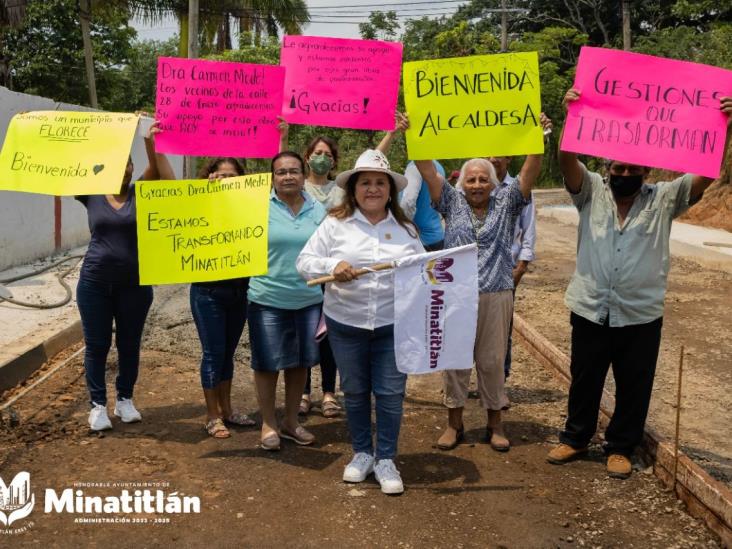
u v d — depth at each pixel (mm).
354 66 5191
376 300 4250
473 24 43281
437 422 5500
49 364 6648
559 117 33750
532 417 5629
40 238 11266
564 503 4195
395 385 4309
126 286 5004
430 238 5742
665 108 4332
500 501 4207
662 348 7609
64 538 3709
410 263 4191
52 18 23516
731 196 17562
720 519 3807
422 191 5691
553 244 15234
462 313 4270
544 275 11641
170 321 7926
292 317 4812
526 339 7609
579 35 37344
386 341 4312
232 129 4875
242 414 5316
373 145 18641
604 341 4582
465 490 4344
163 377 6297
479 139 4648
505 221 4770
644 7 39406
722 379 6586
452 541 3758
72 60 24078
